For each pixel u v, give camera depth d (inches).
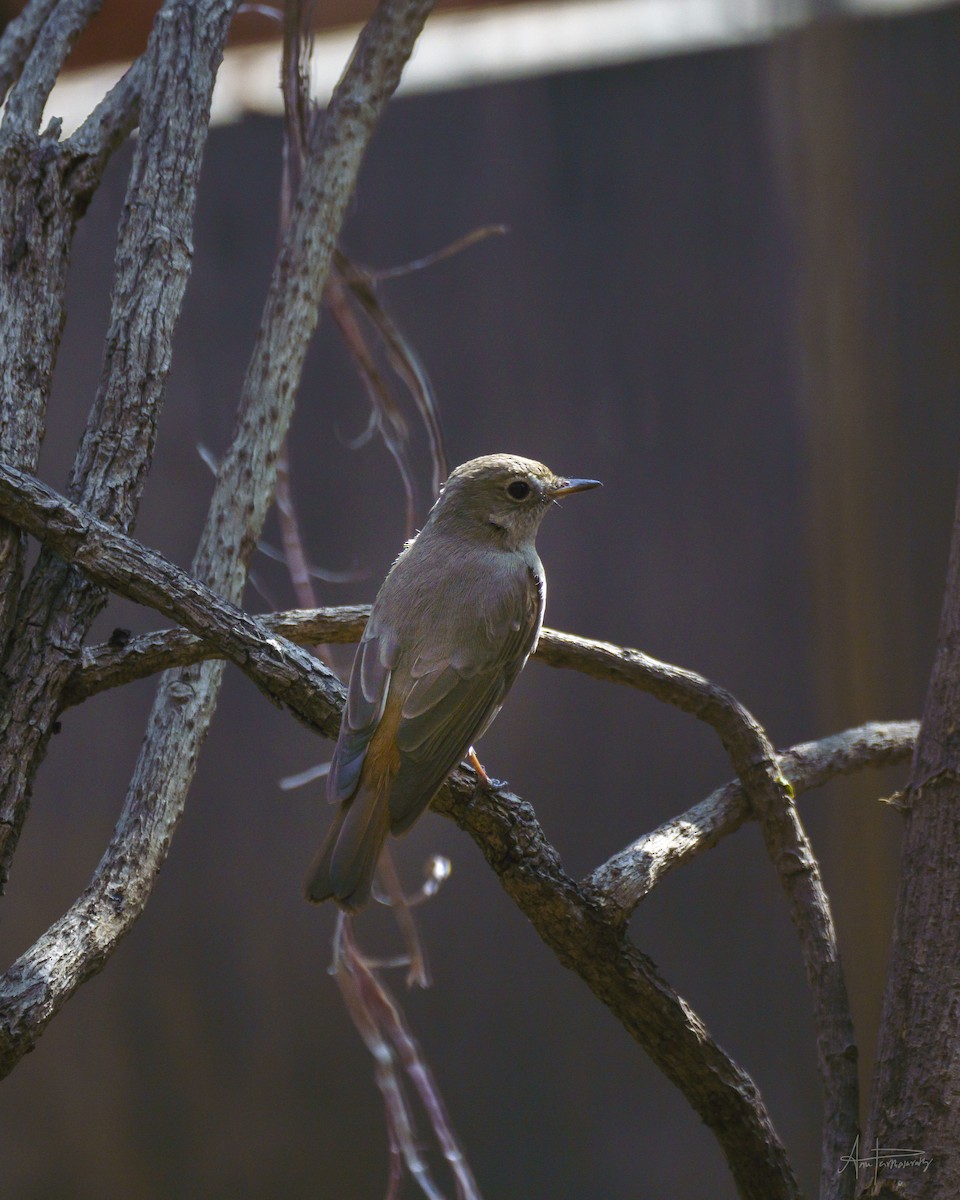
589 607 456.8
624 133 452.1
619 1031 465.1
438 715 211.2
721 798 226.4
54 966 182.4
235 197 467.5
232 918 478.0
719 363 447.2
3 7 356.8
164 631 201.6
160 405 209.2
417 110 464.8
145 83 223.5
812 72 436.5
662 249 450.0
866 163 434.0
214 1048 481.4
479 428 457.4
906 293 432.1
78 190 214.5
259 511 226.2
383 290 461.1
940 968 181.9
